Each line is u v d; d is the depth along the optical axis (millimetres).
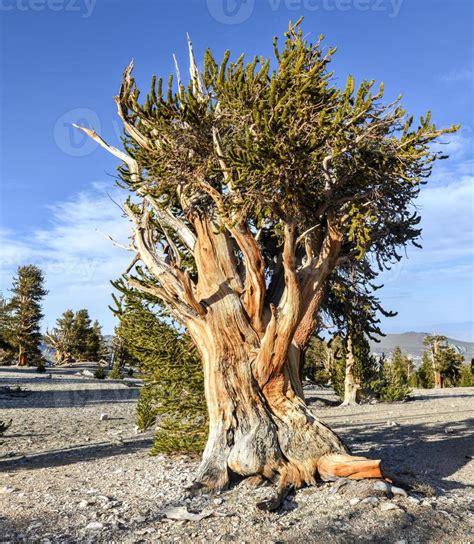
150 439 17016
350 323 16250
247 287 10180
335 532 6574
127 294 12516
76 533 6711
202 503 8016
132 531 6762
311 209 9859
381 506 7383
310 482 8719
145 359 12383
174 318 12148
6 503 8344
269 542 6324
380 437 16062
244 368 9719
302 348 10570
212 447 9203
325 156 9367
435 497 8250
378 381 28453
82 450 15305
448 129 9156
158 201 11172
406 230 11953
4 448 15805
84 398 32531
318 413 23156
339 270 13539
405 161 9766
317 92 8680
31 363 67062
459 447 14102
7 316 64938
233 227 9711
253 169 8383
